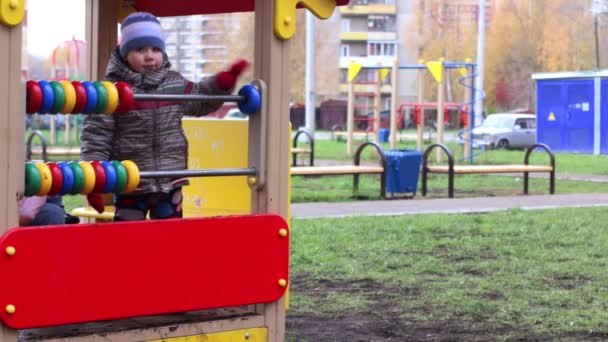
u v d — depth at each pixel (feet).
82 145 16.72
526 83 219.61
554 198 57.16
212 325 15.60
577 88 111.34
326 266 31.40
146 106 16.76
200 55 148.97
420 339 22.36
